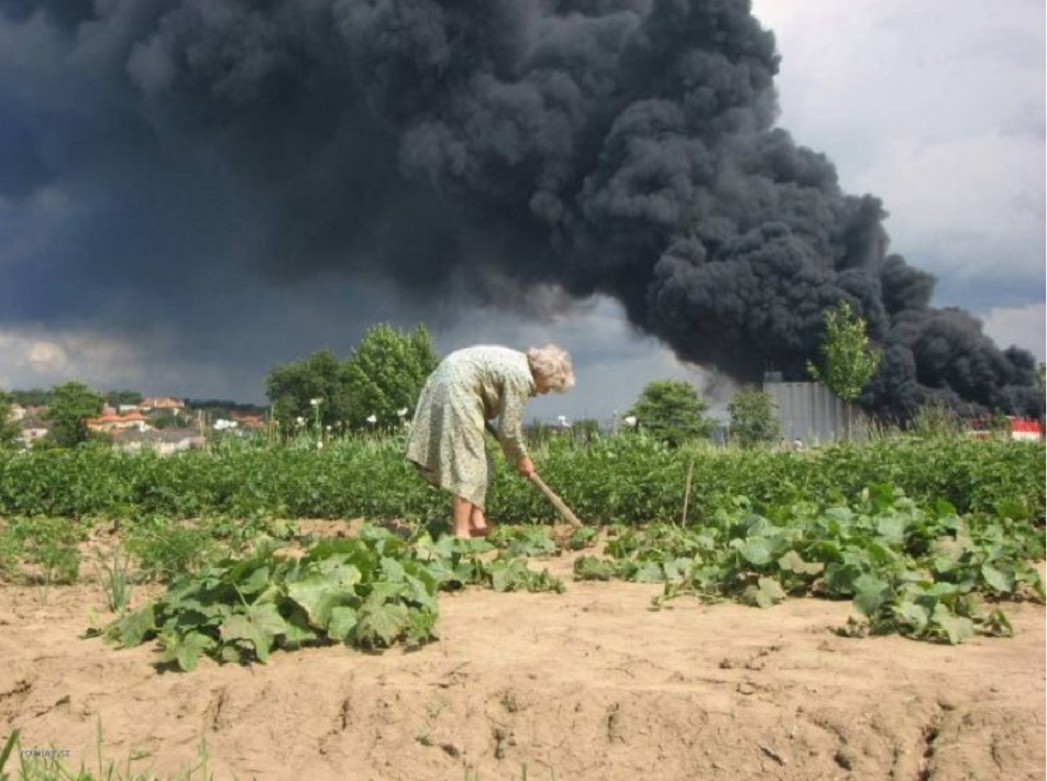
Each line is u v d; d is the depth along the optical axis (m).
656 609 5.83
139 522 10.14
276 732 4.03
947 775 3.46
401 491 10.81
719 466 11.19
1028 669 4.39
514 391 8.00
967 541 6.89
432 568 6.35
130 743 3.99
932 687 4.05
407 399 36.19
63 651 4.95
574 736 3.86
